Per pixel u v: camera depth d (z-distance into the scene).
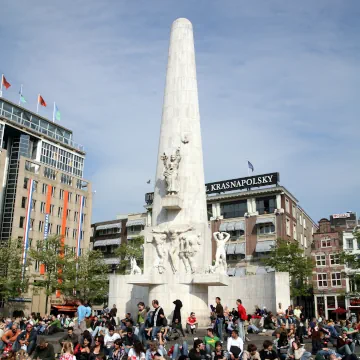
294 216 74.44
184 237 29.61
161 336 18.45
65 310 58.38
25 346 18.84
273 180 70.19
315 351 21.12
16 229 71.31
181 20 34.16
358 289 53.62
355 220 78.00
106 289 61.06
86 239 83.56
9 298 59.09
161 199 30.47
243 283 33.66
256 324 28.41
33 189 74.88
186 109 32.47
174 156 31.06
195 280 28.39
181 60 33.34
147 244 30.80
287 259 55.53
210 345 17.44
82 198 83.81
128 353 15.81
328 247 65.31
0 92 77.25
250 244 69.62
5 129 76.19
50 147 83.44
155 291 29.52
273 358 15.64
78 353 16.06
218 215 73.69
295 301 65.06
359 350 23.00
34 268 69.94
